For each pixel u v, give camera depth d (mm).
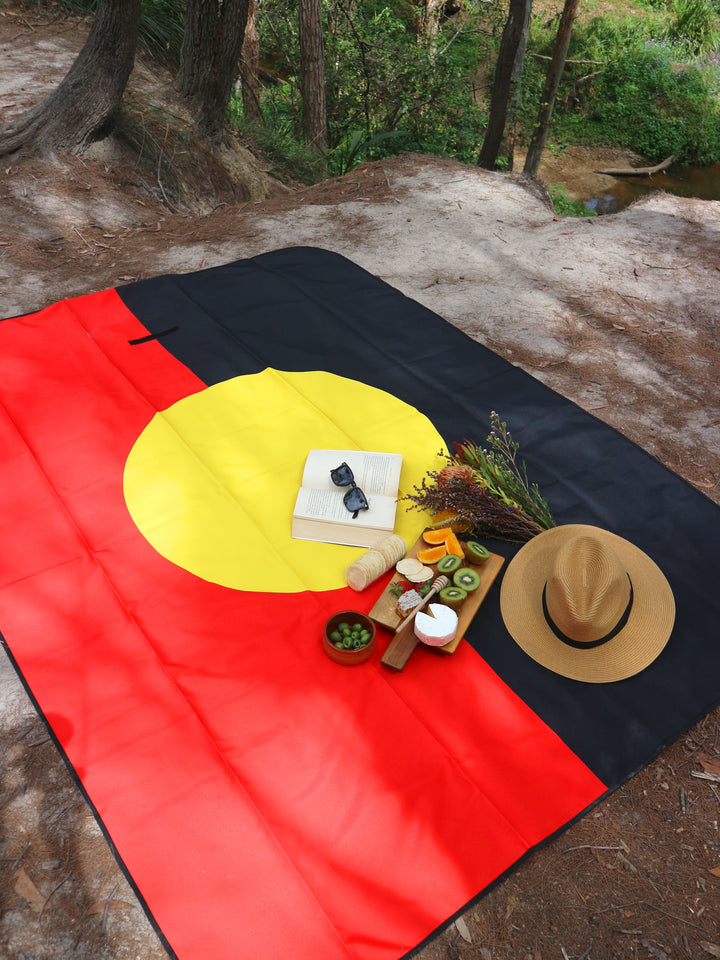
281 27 5852
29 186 2965
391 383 2105
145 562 1604
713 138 7426
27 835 1227
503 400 2062
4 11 4258
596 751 1344
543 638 1462
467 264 2719
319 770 1288
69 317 2289
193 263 2693
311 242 2809
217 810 1237
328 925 1119
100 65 3061
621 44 8047
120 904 1156
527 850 1211
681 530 1736
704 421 2105
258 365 2143
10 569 1584
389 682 1410
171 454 1851
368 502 1668
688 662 1480
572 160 7148
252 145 4180
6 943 1114
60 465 1816
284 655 1443
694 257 2820
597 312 2504
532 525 1633
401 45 5621
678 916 1182
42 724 1364
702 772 1352
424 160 3420
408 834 1217
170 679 1407
